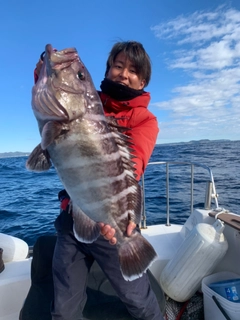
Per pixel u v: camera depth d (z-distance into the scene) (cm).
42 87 155
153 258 179
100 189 162
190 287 259
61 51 162
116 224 170
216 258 253
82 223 173
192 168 371
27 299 224
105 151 161
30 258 312
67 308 196
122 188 170
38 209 840
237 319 219
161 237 345
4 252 298
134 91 207
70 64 160
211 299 237
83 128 157
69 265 198
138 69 214
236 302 225
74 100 156
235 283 242
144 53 216
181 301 267
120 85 205
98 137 159
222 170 1597
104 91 217
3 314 259
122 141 176
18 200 998
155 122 217
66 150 155
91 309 216
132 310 200
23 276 268
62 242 200
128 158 177
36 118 161
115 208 168
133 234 178
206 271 256
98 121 162
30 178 1695
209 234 255
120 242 174
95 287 234
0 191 1235
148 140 201
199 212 307
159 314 208
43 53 175
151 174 1482
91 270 247
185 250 261
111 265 193
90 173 159
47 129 146
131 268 173
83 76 164
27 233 623
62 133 154
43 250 240
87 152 157
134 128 207
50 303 217
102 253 193
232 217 270
